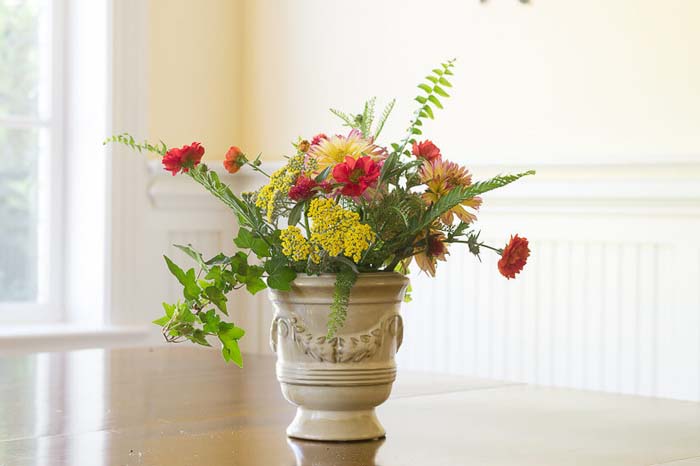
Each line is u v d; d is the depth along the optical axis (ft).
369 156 5.02
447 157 12.87
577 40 11.69
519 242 4.99
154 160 14.33
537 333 11.73
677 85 10.88
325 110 14.25
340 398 5.13
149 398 6.62
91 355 8.87
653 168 10.71
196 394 6.77
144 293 14.25
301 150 5.13
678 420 6.00
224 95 15.21
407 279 5.21
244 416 5.95
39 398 6.63
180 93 14.74
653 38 11.09
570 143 11.73
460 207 5.18
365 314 5.08
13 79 14.12
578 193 11.21
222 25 15.19
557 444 5.26
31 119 14.21
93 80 14.15
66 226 14.47
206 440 5.25
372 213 4.98
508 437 5.42
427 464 4.74
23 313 14.11
